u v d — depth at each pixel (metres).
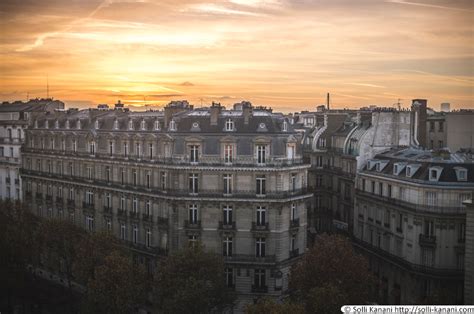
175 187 89.69
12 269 92.06
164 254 91.88
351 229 110.12
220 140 88.31
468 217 69.12
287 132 88.94
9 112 129.25
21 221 98.50
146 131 95.81
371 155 107.31
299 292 75.19
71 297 96.81
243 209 88.19
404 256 89.44
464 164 85.12
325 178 121.88
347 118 124.44
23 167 124.75
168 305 72.19
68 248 94.06
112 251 81.56
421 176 86.44
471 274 68.81
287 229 89.25
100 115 109.12
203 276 75.50
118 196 100.69
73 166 110.44
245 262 88.06
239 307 88.75
